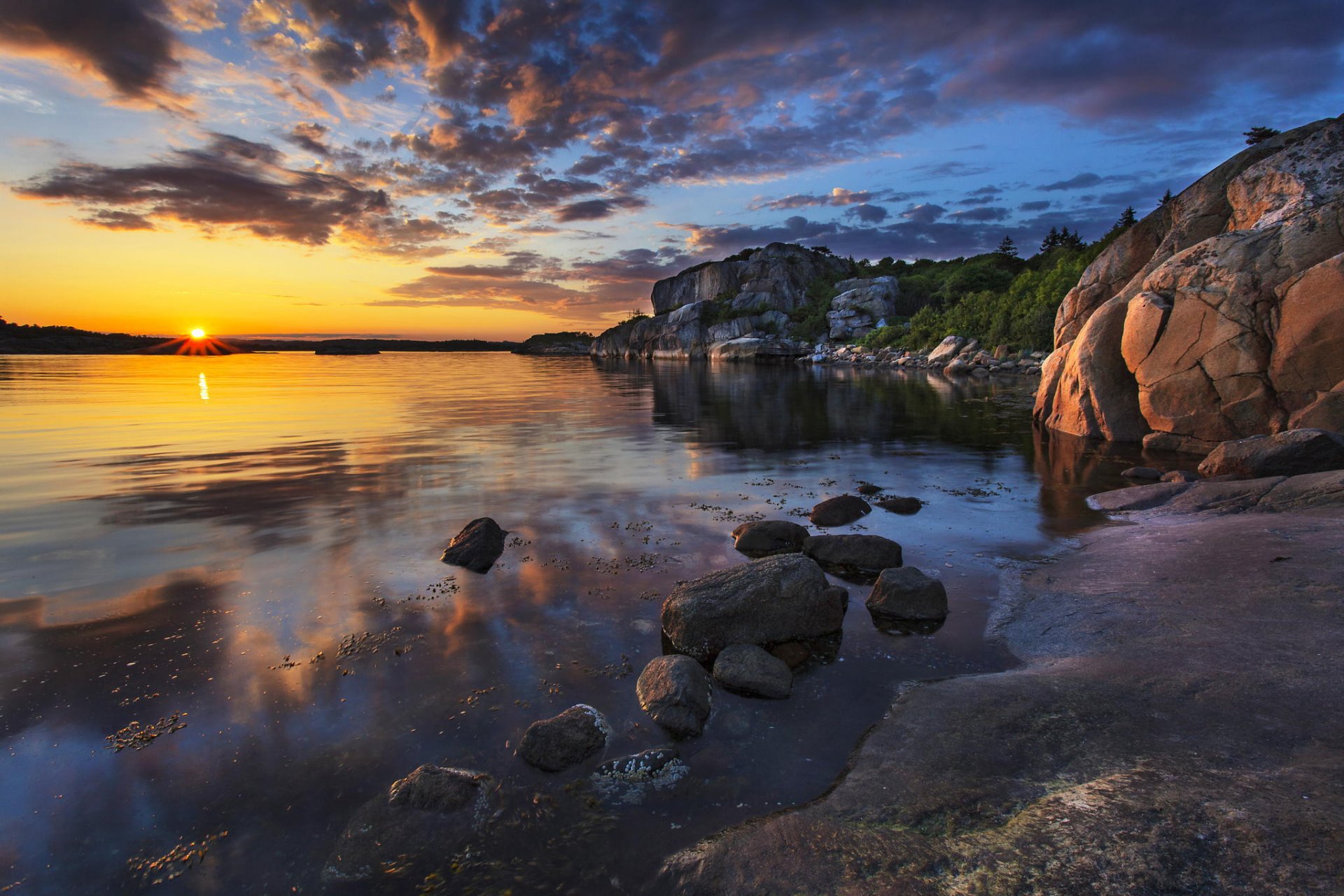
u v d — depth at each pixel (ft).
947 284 266.98
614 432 63.46
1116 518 30.71
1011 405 87.04
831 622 18.80
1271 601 17.43
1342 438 33.81
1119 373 54.90
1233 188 55.72
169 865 10.44
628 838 10.85
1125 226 230.07
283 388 120.26
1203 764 10.76
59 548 26.18
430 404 92.58
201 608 20.30
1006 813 10.31
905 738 13.20
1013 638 18.44
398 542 27.30
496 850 10.65
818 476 42.06
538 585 22.47
